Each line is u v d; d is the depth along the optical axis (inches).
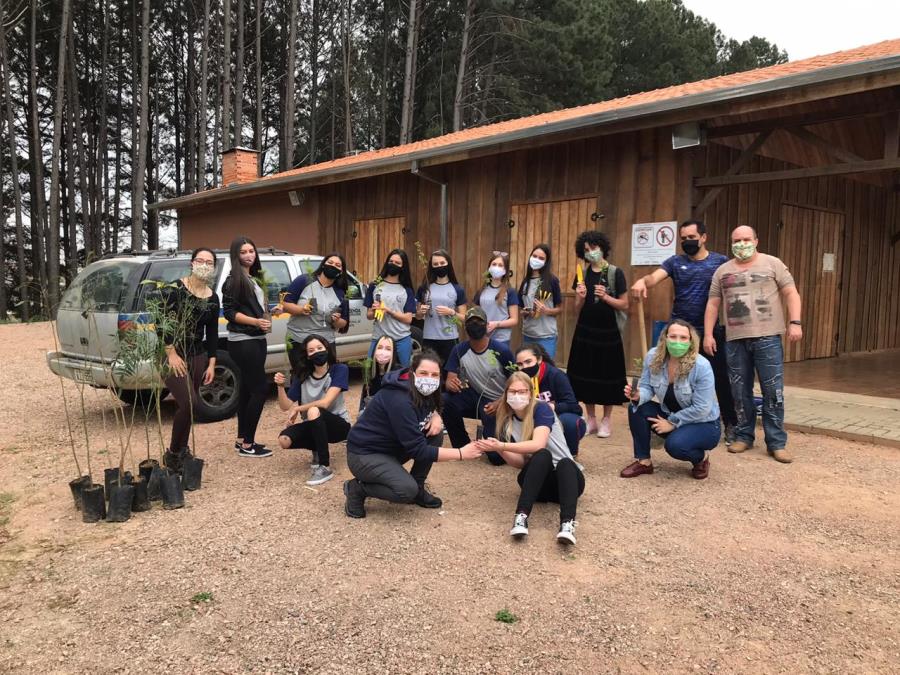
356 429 150.6
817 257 385.1
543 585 117.5
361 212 434.9
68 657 97.3
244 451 201.2
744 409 200.5
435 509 155.7
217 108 1057.5
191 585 118.3
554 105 1047.0
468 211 367.9
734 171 260.2
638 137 293.7
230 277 193.9
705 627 104.2
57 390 317.4
